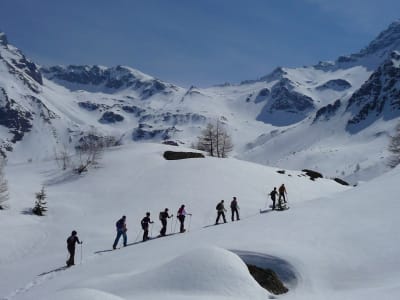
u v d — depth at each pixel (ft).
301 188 165.89
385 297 37.93
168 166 177.78
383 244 54.90
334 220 69.26
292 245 58.80
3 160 186.80
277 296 46.39
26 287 63.67
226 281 44.68
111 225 118.52
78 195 153.69
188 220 120.26
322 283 49.39
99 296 33.55
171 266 48.14
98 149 219.41
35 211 133.59
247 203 135.44
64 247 102.37
